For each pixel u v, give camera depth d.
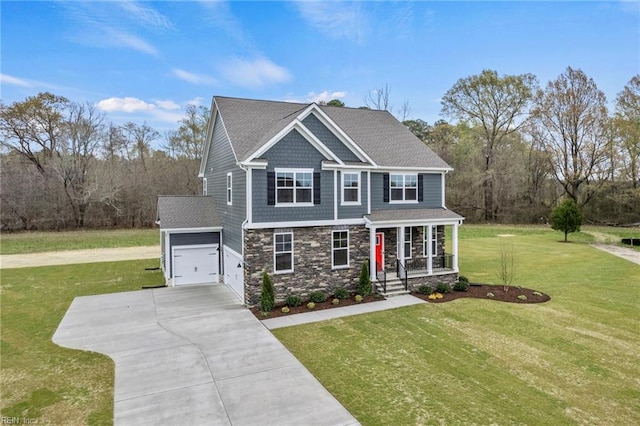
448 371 9.23
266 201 14.60
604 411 7.48
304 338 11.41
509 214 46.88
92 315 13.63
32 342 11.16
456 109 48.59
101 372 9.23
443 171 19.05
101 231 40.41
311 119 15.90
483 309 14.23
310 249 15.41
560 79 40.38
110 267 22.64
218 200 19.61
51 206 40.91
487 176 44.50
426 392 8.22
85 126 43.88
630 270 21.08
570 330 12.02
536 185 47.00
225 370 9.29
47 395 8.16
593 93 39.03
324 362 9.76
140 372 9.20
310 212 15.36
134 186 44.41
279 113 19.97
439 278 17.27
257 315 13.59
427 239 18.81
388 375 9.02
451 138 52.84
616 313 13.73
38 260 25.00
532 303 15.00
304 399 7.93
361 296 15.46
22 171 40.50
